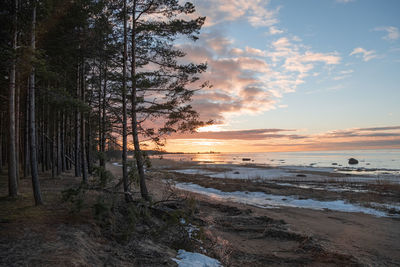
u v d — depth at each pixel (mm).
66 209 7660
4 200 8344
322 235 9859
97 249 5379
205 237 7707
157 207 10266
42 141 22938
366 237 9797
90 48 12055
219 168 54625
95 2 10906
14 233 5211
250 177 34750
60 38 12180
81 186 7207
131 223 6551
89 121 17656
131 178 8758
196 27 11734
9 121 8688
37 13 9438
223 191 22625
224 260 6707
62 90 9391
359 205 16266
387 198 18469
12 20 8461
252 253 7672
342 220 12695
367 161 83500
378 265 6945
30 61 7723
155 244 6738
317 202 17594
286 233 9633
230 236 9438
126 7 11156
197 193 21625
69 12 11617
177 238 7484
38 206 7812
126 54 11289
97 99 17312
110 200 7363
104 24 11242
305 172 43531
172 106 12289
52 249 4609
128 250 5832
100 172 7336
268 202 18000
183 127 12258
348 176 36000
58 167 18406
